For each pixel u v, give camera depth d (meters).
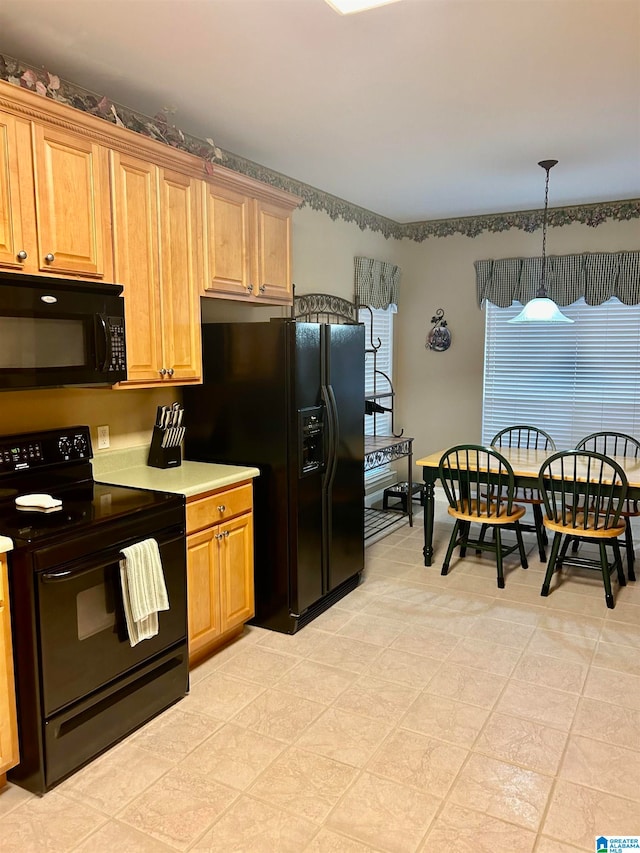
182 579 2.58
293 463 3.09
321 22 2.19
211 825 1.91
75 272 2.38
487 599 3.63
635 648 3.03
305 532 3.20
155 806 1.99
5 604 1.98
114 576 2.25
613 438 5.12
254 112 3.03
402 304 5.85
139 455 3.21
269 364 3.09
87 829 1.90
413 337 5.84
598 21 2.19
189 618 2.74
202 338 3.25
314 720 2.46
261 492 3.19
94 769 2.17
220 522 2.89
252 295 3.37
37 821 1.93
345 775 2.13
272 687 2.70
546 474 3.72
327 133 3.33
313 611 3.37
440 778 2.12
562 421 5.32
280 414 3.09
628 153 3.69
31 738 2.03
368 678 2.77
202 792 2.05
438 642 3.10
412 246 5.75
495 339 5.50
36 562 1.97
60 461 2.65
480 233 5.43
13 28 2.22
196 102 2.91
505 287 5.33
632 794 2.04
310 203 4.45
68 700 2.10
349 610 3.49
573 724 2.42
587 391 5.20
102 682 2.22
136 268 2.66
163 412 3.13
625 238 4.89
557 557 3.71
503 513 3.86
